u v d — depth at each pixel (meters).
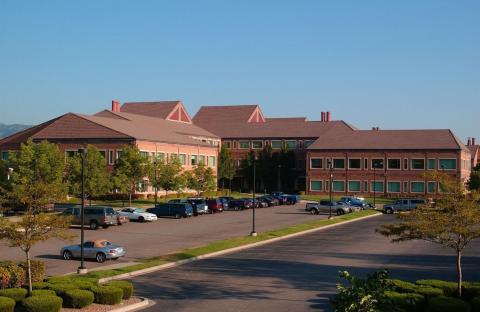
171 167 80.12
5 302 21.58
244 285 29.12
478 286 24.78
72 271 33.00
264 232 51.88
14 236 24.72
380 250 41.53
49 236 25.95
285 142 126.81
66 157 79.81
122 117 102.38
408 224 24.17
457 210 23.75
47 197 27.19
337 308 18.02
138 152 77.88
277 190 122.75
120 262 36.31
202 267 34.47
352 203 82.25
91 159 71.75
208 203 74.06
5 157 94.81
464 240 24.28
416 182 103.00
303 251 41.06
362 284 18.33
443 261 36.47
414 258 37.72
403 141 105.81
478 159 145.62
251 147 130.12
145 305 24.77
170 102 129.00
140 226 57.50
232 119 145.12
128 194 81.94
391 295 22.53
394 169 104.69
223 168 118.81
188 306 24.70
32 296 22.69
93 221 54.84
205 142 116.56
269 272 32.75
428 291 23.69
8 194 34.06
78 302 23.23
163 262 35.25
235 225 58.69
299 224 59.53
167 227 56.62
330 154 109.38
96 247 36.72
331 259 37.31
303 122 132.62
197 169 91.12
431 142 103.44
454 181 24.81
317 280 30.34
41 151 68.56
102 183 71.75
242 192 123.06
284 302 25.44
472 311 22.33
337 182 108.75
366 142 108.06
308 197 104.06
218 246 41.91
